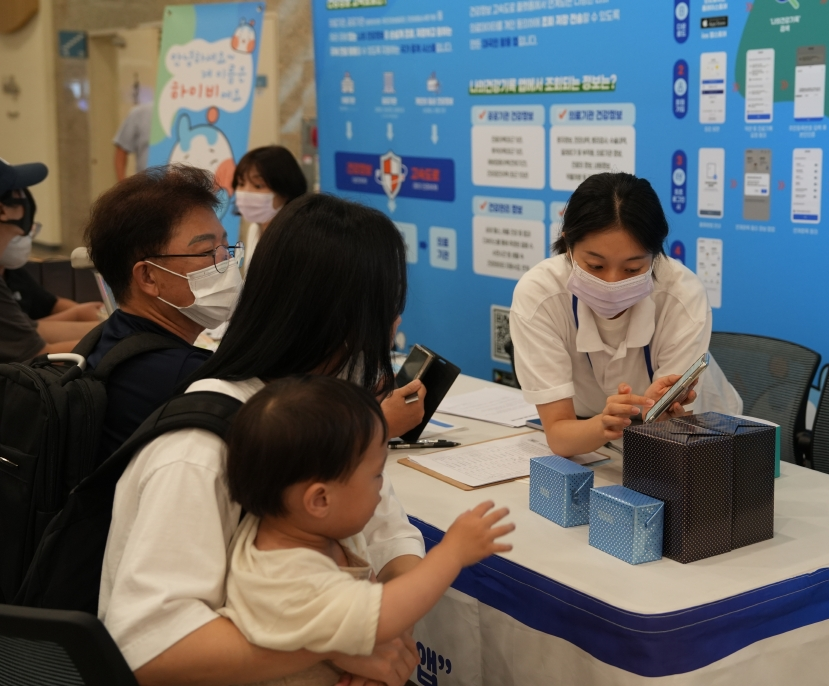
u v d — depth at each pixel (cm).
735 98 304
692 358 196
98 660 101
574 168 359
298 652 109
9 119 869
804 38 282
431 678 175
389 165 442
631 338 196
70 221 837
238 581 111
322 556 112
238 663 108
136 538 111
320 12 458
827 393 251
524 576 151
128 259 154
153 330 155
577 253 185
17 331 290
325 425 108
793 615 146
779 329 306
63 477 136
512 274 395
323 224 122
